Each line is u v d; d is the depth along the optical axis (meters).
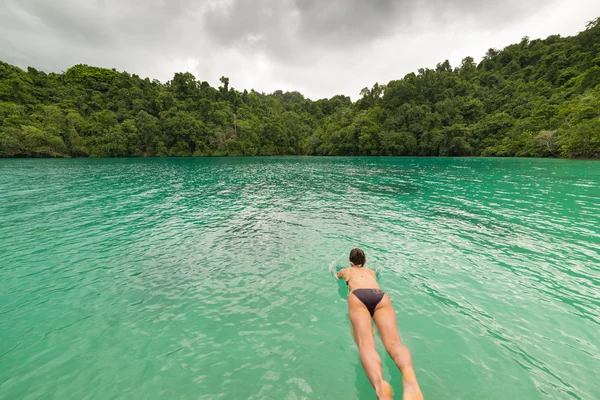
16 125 59.34
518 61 97.06
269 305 5.08
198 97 96.44
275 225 10.27
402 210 12.40
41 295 5.50
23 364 3.72
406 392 2.85
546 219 10.48
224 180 24.19
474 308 4.84
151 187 19.77
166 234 9.30
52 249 7.91
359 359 3.73
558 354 3.72
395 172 29.66
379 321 3.98
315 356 3.79
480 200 14.22
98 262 7.06
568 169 27.59
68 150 62.41
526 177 22.53
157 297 5.42
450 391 3.18
